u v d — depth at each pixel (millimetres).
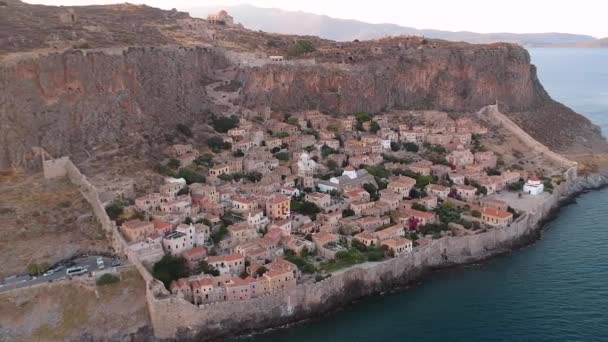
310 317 169750
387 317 169625
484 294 180750
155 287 156125
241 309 161125
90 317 154125
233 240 187375
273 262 174250
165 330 155000
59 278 161125
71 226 181125
